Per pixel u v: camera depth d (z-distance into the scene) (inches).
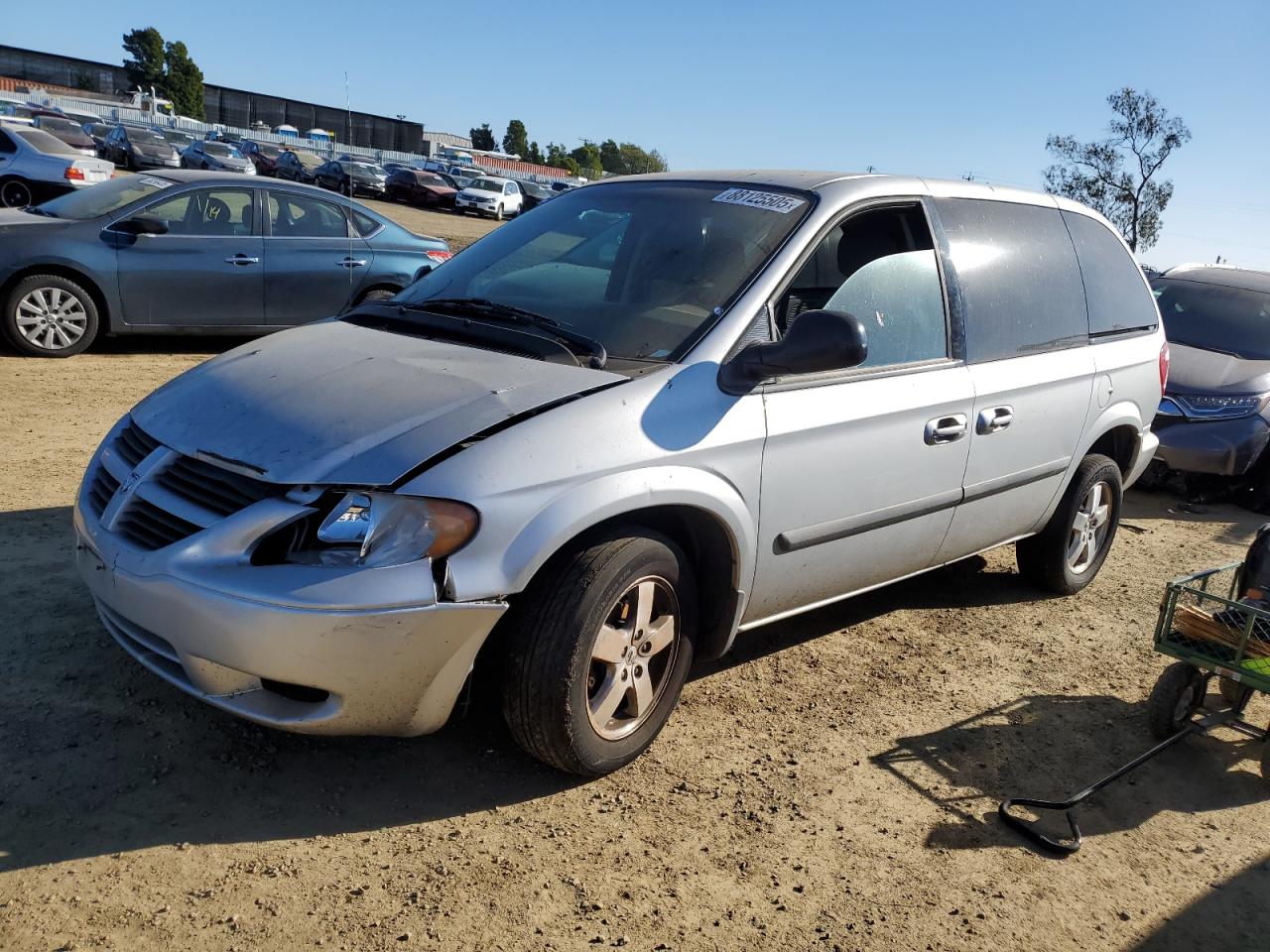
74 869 101.5
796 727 146.6
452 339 135.3
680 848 116.7
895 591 206.4
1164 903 117.6
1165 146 1566.2
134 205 332.8
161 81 2967.5
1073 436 189.0
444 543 105.6
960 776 138.9
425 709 111.2
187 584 105.1
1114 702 166.7
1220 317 341.1
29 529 180.9
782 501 135.9
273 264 351.3
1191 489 317.4
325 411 116.0
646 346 131.0
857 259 150.9
